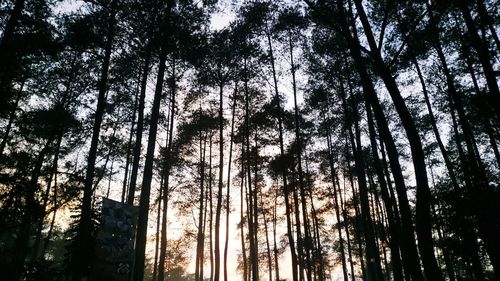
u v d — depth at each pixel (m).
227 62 24.72
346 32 10.41
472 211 13.34
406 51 15.74
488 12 14.59
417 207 8.02
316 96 23.98
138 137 15.79
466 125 16.47
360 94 21.73
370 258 23.20
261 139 26.12
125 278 9.57
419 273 8.30
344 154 31.33
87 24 14.52
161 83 14.83
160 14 15.24
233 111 26.80
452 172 17.97
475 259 14.03
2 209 11.45
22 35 12.41
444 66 18.27
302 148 26.81
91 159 12.51
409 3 11.16
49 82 20.11
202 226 27.67
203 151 28.59
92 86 19.77
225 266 24.02
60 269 12.07
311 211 35.00
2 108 12.25
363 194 21.25
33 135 18.80
